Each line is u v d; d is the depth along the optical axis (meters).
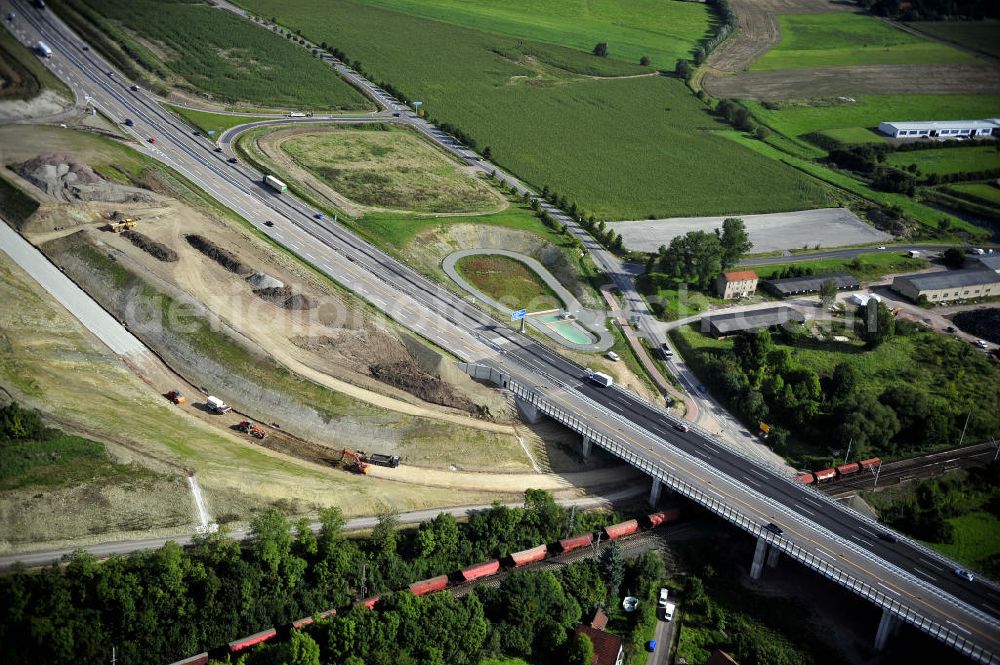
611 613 146.50
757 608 149.25
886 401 196.38
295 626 131.25
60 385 168.75
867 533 157.00
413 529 154.50
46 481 144.62
